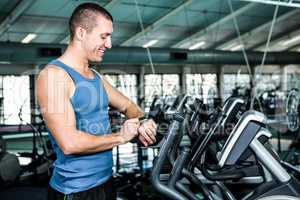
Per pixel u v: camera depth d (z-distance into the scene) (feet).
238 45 40.78
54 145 3.89
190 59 34.17
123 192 13.19
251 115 5.35
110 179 4.10
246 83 46.34
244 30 35.50
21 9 22.58
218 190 6.77
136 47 31.22
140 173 16.11
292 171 8.03
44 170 13.14
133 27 29.43
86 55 3.78
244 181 6.93
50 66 3.67
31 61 26.91
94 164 3.84
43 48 26.78
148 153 21.89
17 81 32.58
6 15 24.12
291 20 34.24
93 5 3.71
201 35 34.53
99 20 3.65
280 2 14.07
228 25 33.30
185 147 5.79
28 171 13.23
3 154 11.97
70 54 3.76
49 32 28.35
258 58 38.24
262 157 5.52
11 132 26.76
